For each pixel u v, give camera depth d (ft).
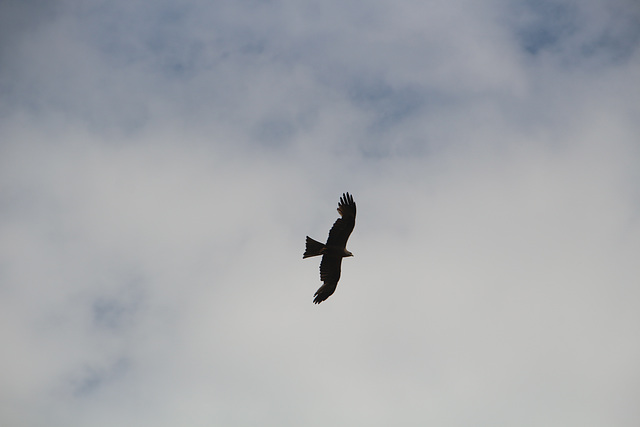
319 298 140.05
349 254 139.33
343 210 139.33
